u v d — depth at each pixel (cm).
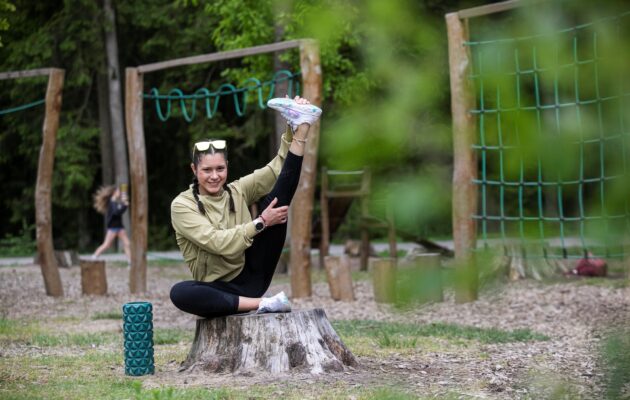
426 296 147
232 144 3422
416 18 135
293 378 624
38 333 1012
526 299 1248
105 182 3297
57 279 1531
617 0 137
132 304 685
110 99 3198
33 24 3225
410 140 133
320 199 2217
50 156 1527
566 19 145
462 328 991
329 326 679
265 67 2066
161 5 3167
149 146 3575
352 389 587
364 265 2008
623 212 137
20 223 3700
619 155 136
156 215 3606
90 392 598
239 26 2031
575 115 139
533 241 176
